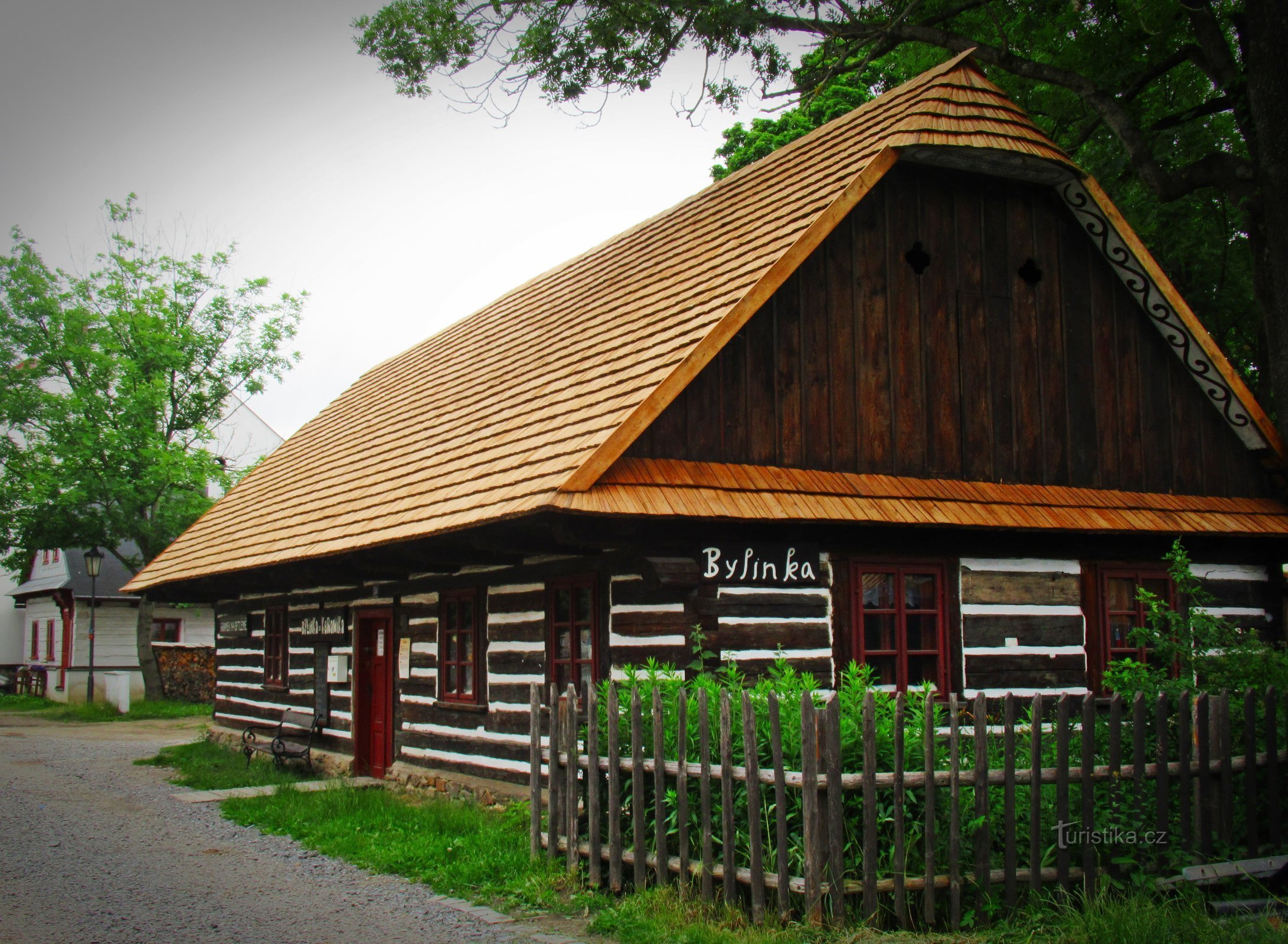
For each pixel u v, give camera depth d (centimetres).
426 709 1474
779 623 1077
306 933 770
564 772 908
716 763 775
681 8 1550
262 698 2050
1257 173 1296
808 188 1280
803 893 704
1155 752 807
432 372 1984
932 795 721
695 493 1021
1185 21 1484
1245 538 1384
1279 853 818
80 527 3133
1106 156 1753
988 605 1212
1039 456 1294
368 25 1580
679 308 1220
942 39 1568
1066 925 701
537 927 773
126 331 3291
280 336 3516
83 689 3556
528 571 1254
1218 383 1409
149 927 791
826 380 1168
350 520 1429
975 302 1281
